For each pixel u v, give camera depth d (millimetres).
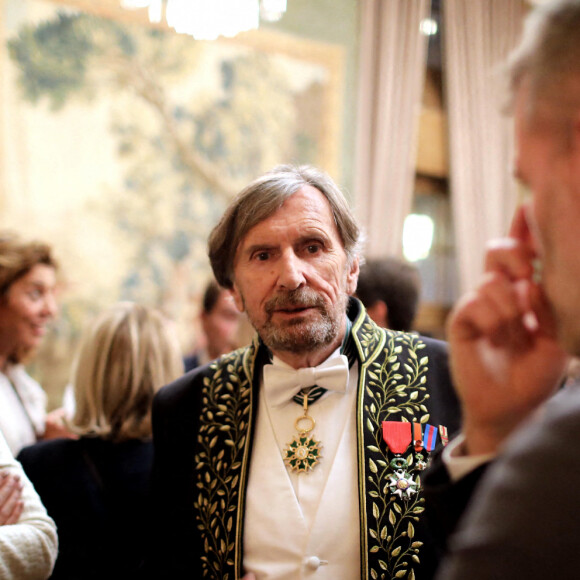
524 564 542
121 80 5207
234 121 5691
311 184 1694
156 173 5355
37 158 4898
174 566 1632
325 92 6141
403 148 6406
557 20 644
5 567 1429
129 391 2002
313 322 1590
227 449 1664
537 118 655
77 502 1874
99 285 5082
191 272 5484
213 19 2732
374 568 1447
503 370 838
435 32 6863
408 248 6676
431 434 1579
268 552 1510
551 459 554
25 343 2744
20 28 4836
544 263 668
